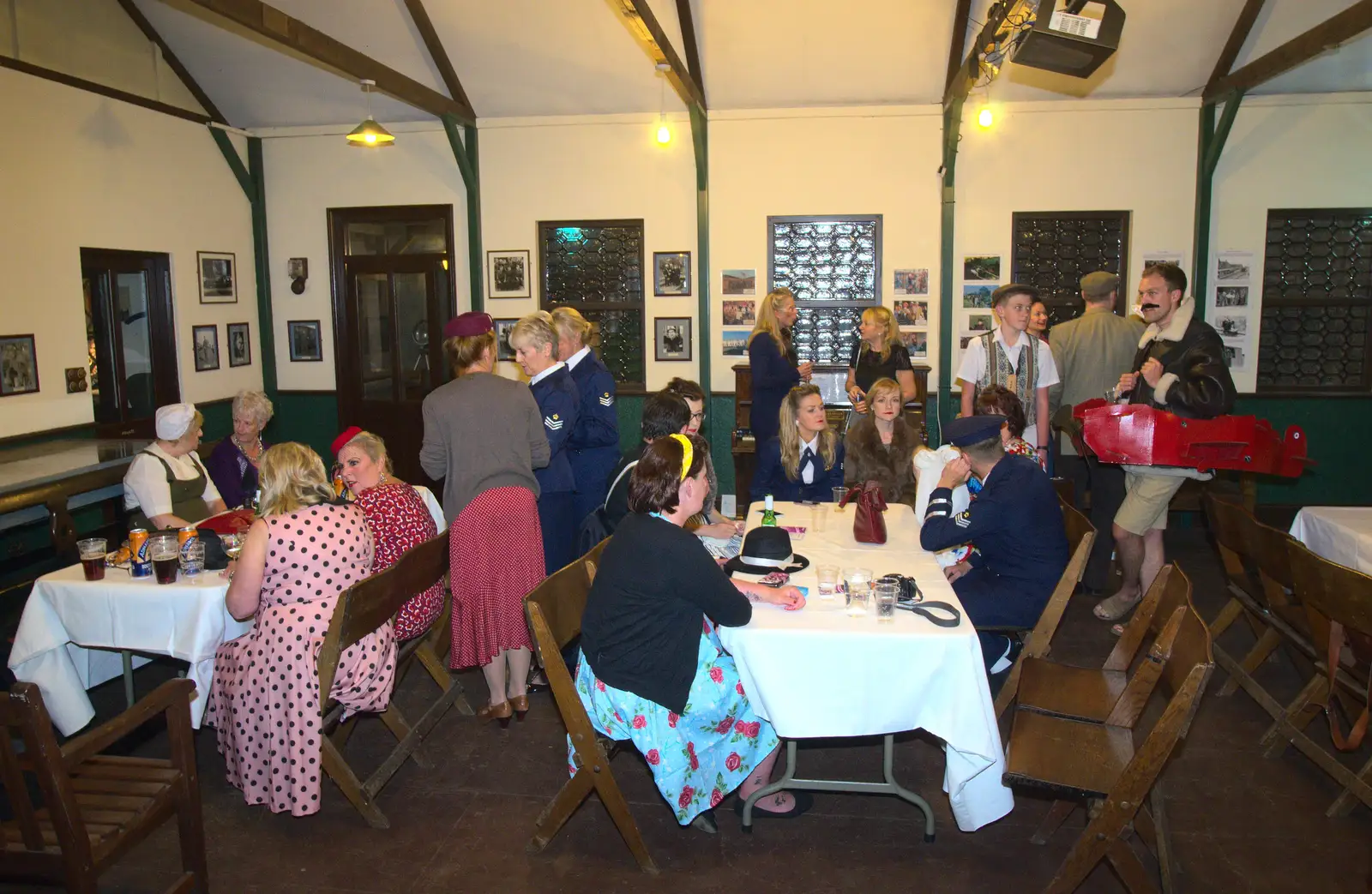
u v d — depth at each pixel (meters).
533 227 7.79
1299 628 3.45
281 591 3.00
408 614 3.52
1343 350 7.29
